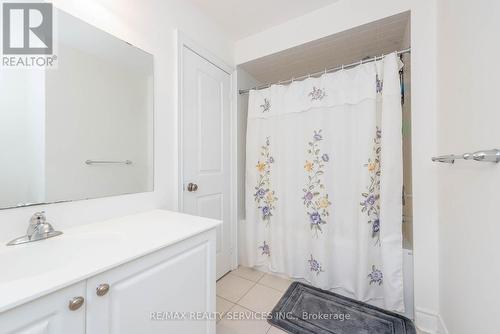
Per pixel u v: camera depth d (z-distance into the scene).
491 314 0.76
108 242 0.92
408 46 1.51
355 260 1.59
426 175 1.32
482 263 0.82
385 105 1.44
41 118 0.95
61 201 1.00
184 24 1.59
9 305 0.49
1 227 0.83
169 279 0.88
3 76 0.86
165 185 1.46
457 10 1.03
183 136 1.57
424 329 1.32
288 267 1.86
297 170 1.82
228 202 2.05
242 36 2.07
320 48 1.87
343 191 1.63
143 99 1.34
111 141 1.19
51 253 0.84
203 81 1.76
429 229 1.32
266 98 1.98
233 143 2.11
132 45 1.28
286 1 1.63
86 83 1.09
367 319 1.41
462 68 0.98
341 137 1.62
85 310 0.63
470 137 0.90
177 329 0.92
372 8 1.52
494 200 0.74
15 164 0.88
